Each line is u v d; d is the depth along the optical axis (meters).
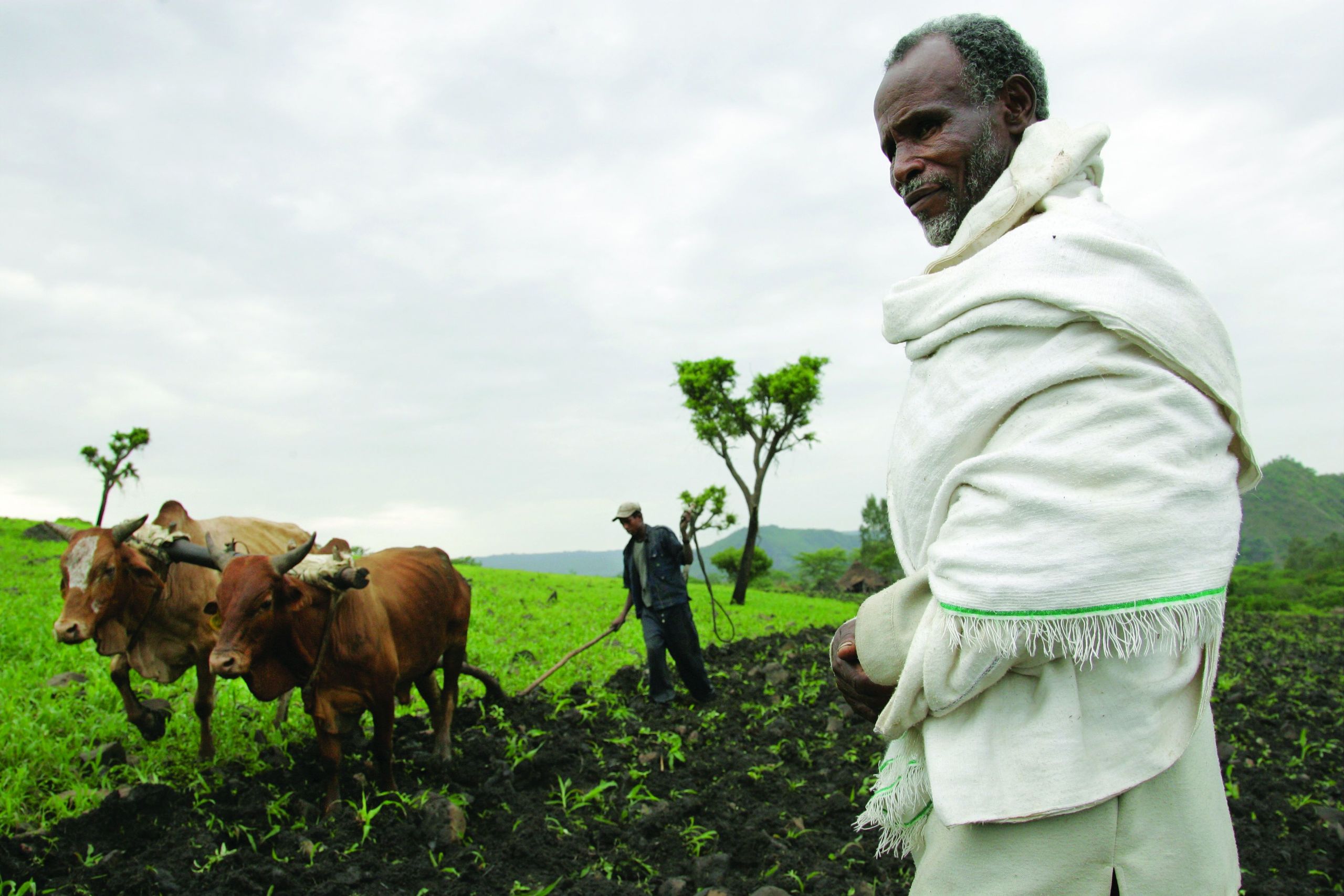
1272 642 19.78
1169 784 1.37
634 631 13.82
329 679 5.14
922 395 1.54
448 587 6.36
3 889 3.96
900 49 1.75
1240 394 1.43
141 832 4.71
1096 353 1.33
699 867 4.68
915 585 1.48
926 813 1.61
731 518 21.20
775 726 7.52
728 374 23.27
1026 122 1.68
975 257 1.49
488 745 6.39
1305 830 5.55
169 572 5.96
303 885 4.23
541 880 4.48
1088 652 1.24
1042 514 1.27
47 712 6.30
